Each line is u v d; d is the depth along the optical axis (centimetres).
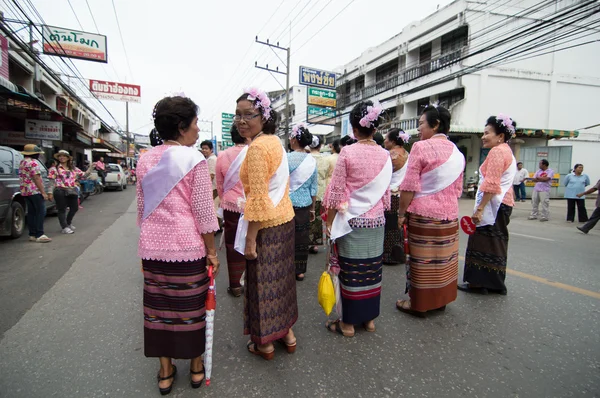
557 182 1415
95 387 194
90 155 2544
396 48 1850
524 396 187
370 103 241
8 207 555
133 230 671
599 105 1577
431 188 264
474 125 1445
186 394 189
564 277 379
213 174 538
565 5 1438
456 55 1473
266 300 208
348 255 243
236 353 230
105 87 2397
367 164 239
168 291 180
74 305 306
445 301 281
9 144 1036
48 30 1384
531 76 1482
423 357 225
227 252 329
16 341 244
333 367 214
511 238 600
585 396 187
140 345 240
